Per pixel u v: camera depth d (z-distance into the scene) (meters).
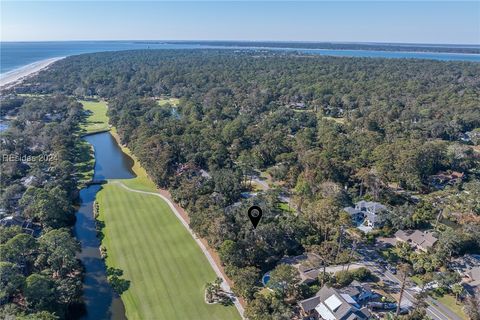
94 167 122.69
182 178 99.06
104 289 63.38
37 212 79.75
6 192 87.19
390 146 114.62
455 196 93.56
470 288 61.69
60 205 83.75
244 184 105.62
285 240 72.62
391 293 61.78
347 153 119.69
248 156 116.69
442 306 58.88
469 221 81.12
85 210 92.81
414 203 95.81
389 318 53.16
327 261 68.69
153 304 59.34
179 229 81.38
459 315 56.84
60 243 66.38
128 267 68.56
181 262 69.81
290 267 61.22
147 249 74.12
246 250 67.56
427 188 104.56
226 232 69.44
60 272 64.62
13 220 78.81
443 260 67.56
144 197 98.25
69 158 121.19
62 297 57.34
